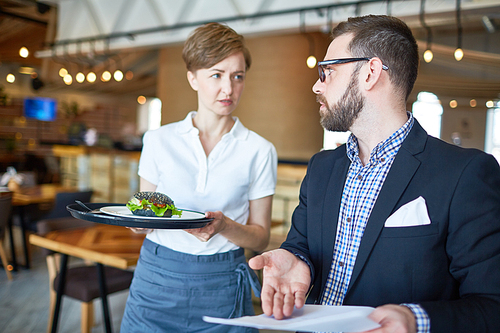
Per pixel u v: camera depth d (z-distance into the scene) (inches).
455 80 352.5
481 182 34.8
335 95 40.1
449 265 36.7
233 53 54.5
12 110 452.8
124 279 100.0
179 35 204.4
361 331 27.2
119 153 240.4
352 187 41.6
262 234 58.6
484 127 458.9
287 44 224.1
